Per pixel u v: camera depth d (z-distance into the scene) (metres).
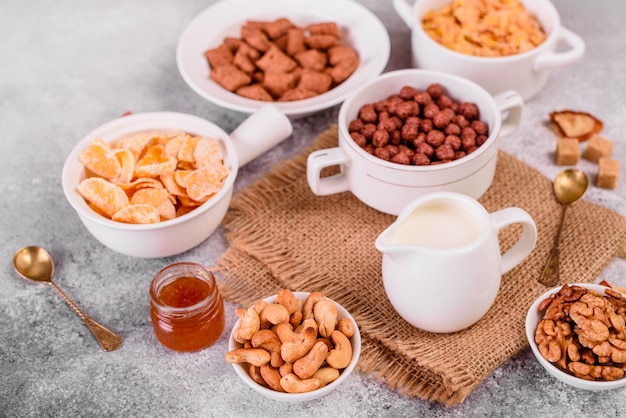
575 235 0.81
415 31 0.92
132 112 0.95
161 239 0.77
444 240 0.71
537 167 0.88
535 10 0.95
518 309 0.76
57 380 0.74
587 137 0.89
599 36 1.01
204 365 0.75
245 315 0.70
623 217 0.82
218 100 0.88
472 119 0.83
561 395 0.72
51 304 0.79
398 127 0.82
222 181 0.79
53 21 1.07
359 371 0.74
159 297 0.74
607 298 0.73
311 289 0.78
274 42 0.96
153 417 0.72
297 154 0.90
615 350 0.69
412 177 0.77
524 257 0.75
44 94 0.97
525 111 0.93
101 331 0.76
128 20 1.07
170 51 1.02
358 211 0.84
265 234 0.82
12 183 0.89
